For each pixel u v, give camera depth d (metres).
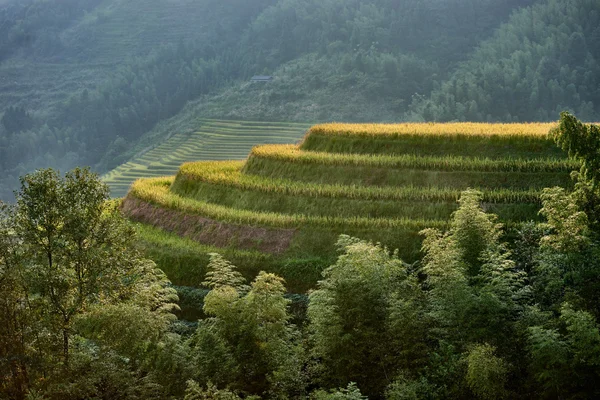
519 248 33.75
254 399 27.17
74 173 30.39
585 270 27.91
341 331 29.09
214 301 30.23
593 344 25.06
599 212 29.50
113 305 29.58
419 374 27.77
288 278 39.69
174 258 43.72
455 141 48.34
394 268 31.31
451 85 174.75
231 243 43.88
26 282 27.73
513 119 161.38
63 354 29.20
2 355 27.67
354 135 52.78
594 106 169.38
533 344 26.28
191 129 193.50
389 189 44.12
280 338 30.53
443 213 41.03
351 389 26.41
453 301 28.05
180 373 28.77
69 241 29.62
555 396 27.05
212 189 52.25
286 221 43.22
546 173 42.22
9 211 29.22
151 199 54.25
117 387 28.30
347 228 41.25
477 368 25.44
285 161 51.81
